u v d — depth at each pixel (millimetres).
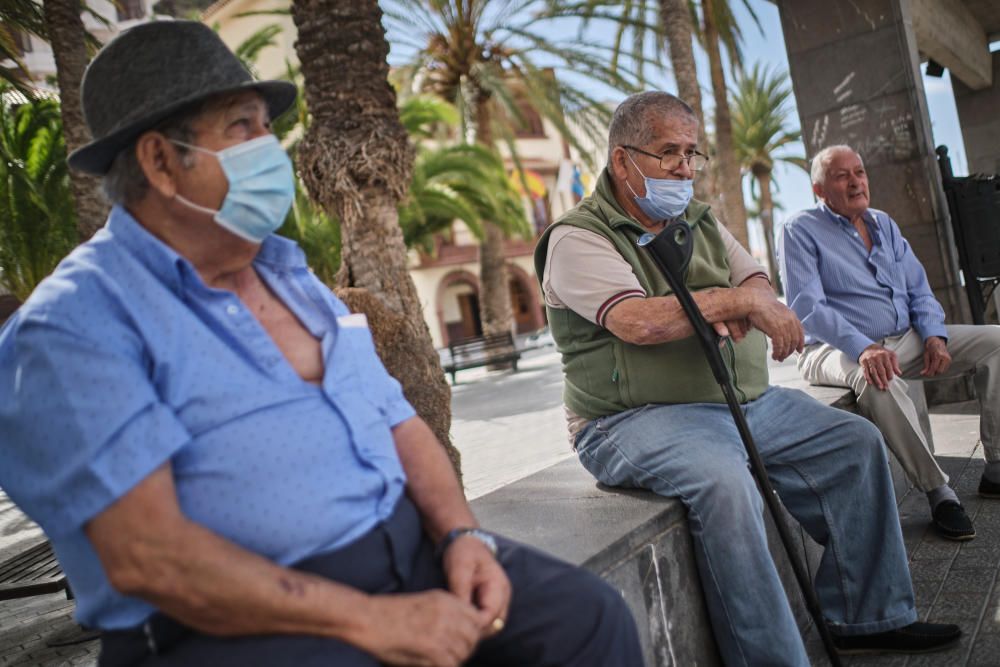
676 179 2658
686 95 14391
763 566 2252
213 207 1503
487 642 1555
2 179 11766
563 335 2746
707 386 2613
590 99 17578
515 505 2545
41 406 1268
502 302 19469
